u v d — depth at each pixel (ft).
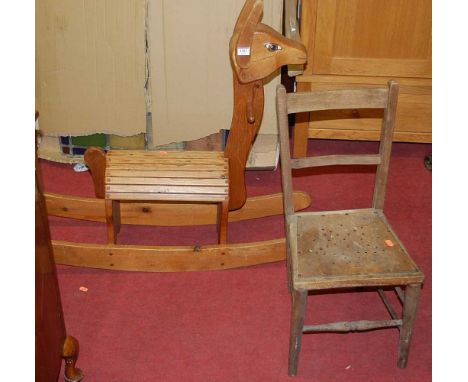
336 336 6.50
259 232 8.08
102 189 7.84
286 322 6.67
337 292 7.12
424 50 8.46
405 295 5.71
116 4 7.97
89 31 8.16
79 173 9.27
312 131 9.18
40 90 8.57
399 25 8.29
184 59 8.27
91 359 6.18
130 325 6.59
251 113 6.76
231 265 7.34
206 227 8.20
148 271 7.32
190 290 7.08
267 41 6.34
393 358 6.25
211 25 8.04
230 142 7.13
